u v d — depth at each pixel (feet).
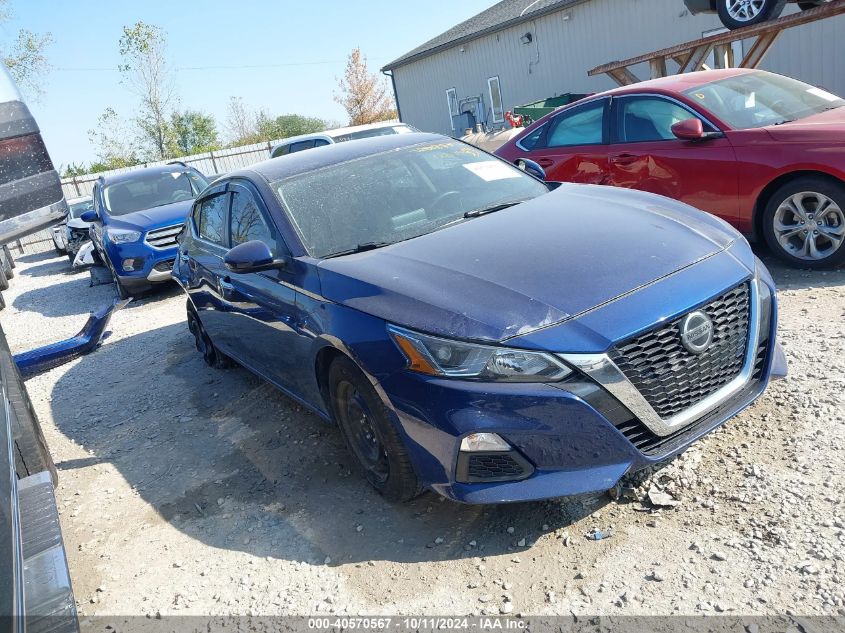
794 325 14.47
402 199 13.34
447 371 9.00
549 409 8.66
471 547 9.65
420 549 9.84
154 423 16.67
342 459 12.87
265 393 16.99
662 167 19.54
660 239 10.48
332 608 9.02
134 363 22.22
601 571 8.68
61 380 22.17
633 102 20.75
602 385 8.71
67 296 39.55
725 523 9.04
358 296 10.44
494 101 68.28
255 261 11.94
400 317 9.60
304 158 15.01
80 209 55.88
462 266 10.27
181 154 126.11
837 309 14.82
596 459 8.89
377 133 44.47
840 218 16.46
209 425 15.84
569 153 22.22
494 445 8.90
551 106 49.49
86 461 15.23
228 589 9.83
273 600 9.41
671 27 49.44
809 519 8.75
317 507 11.47
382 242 12.14
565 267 9.80
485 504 9.94
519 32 62.18
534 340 8.74
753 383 10.36
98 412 18.33
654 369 9.09
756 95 19.66
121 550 11.39
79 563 11.26
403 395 9.46
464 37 66.85
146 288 32.53
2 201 9.14
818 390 11.62
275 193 13.57
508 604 8.45
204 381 18.99
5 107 9.18
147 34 116.26
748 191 17.74
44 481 8.38
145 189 36.63
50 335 29.22
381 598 9.02
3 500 5.67
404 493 10.50
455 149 15.33
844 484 9.22
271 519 11.41
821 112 18.75
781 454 10.16
